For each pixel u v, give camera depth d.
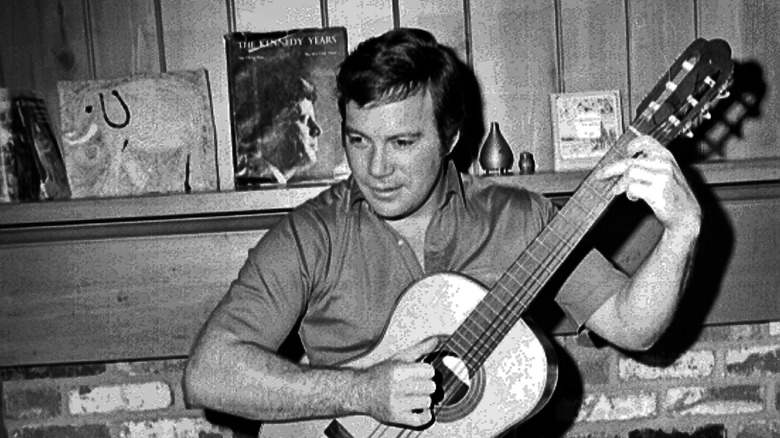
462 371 1.42
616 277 1.50
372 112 1.35
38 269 1.97
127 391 2.14
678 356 2.13
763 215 1.98
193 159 1.97
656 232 1.95
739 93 2.05
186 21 2.03
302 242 1.50
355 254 1.52
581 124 1.96
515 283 1.43
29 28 2.02
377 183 1.39
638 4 2.04
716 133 2.06
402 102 1.34
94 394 2.14
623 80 2.05
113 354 2.00
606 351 2.13
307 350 1.54
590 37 2.04
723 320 2.02
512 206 1.54
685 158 2.07
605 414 2.15
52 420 2.15
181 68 2.04
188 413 2.15
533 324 1.45
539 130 2.05
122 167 1.96
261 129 1.97
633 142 1.34
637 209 1.94
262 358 1.40
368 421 1.43
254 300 1.46
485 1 2.03
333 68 1.96
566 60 2.04
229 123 2.04
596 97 1.97
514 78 2.05
